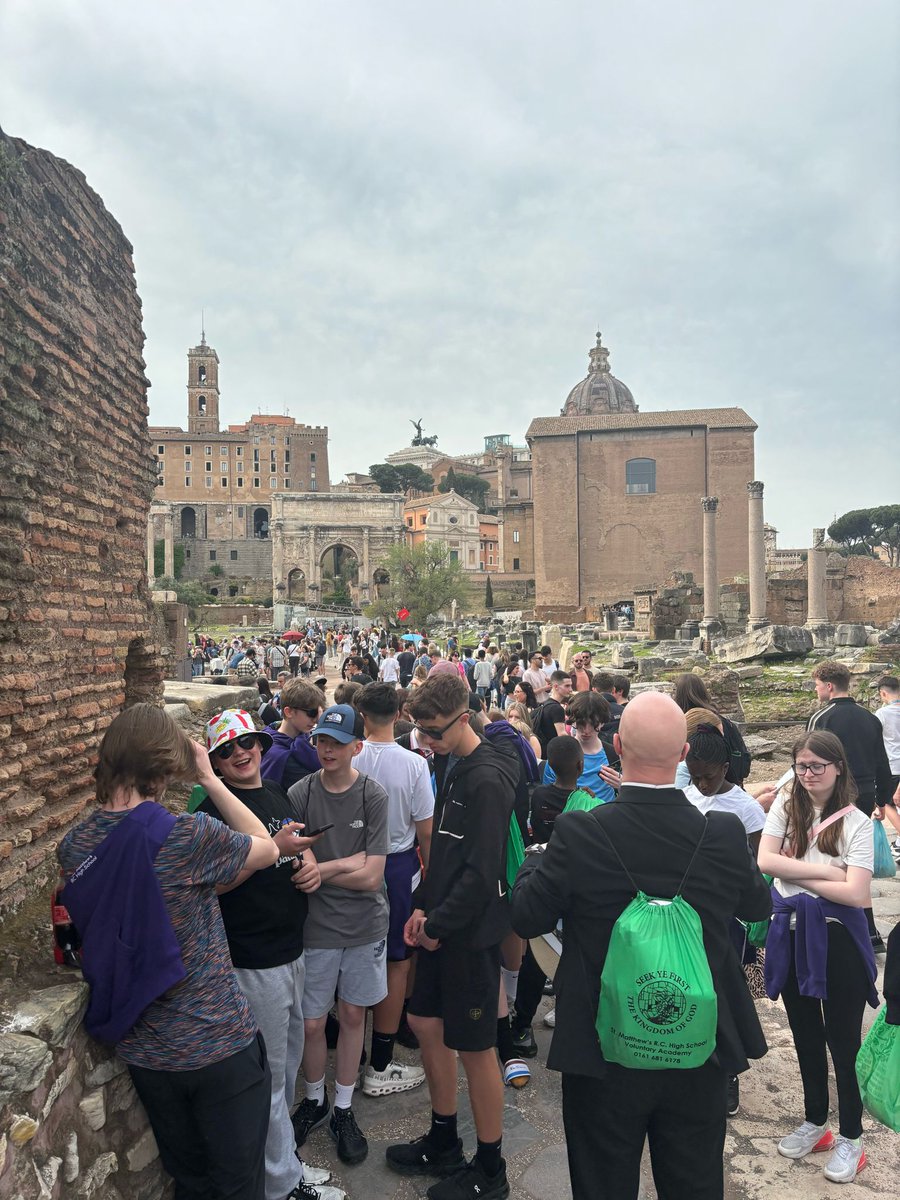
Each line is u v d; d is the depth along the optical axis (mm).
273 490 148375
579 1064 3221
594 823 3334
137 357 7129
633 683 21422
